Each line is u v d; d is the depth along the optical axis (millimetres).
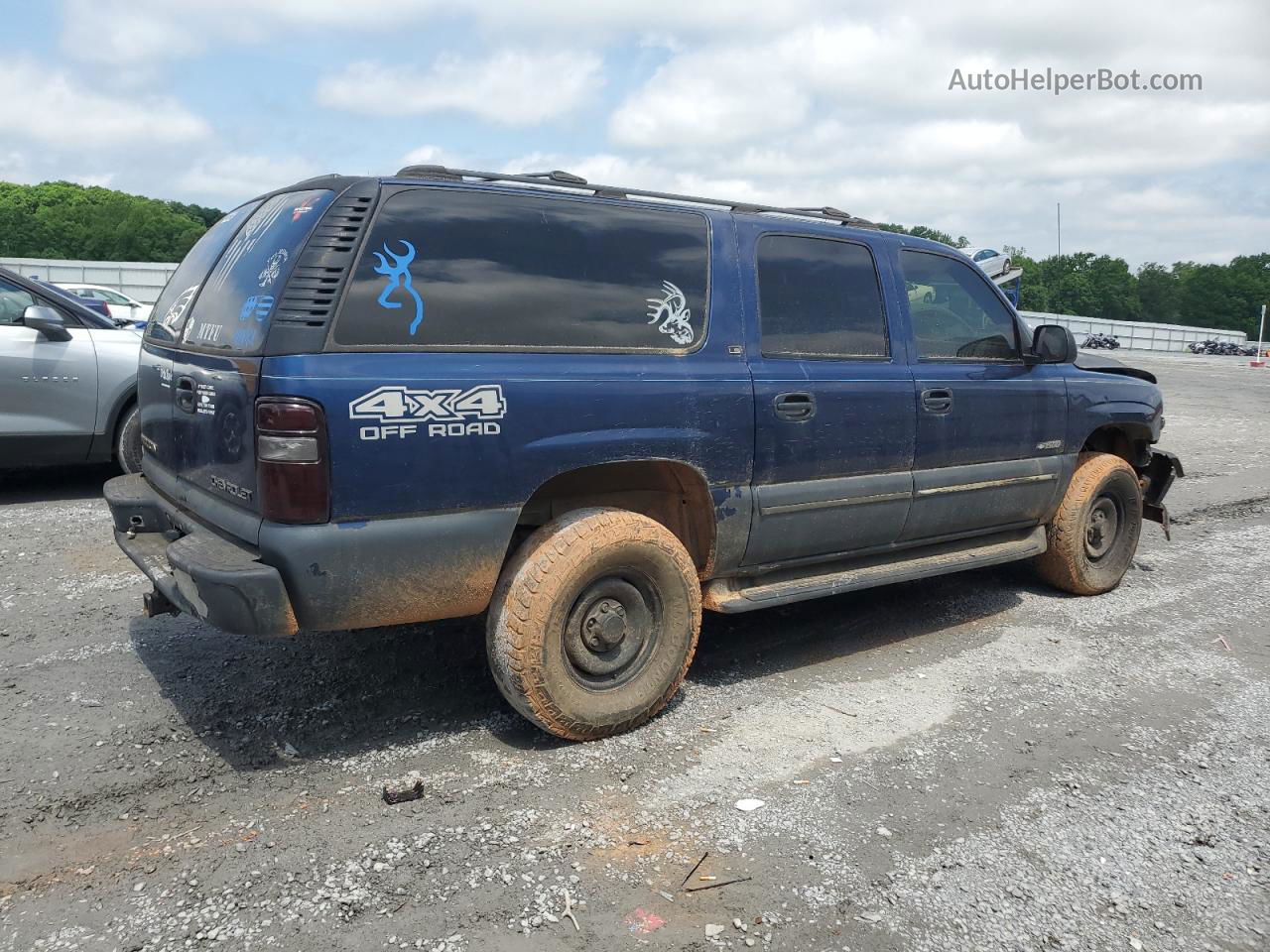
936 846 2906
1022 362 5066
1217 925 2582
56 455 6980
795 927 2502
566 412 3330
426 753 3406
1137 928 2557
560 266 3441
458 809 3027
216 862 2721
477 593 3273
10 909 2498
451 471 3105
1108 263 133500
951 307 4797
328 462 2885
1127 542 5746
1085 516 5426
